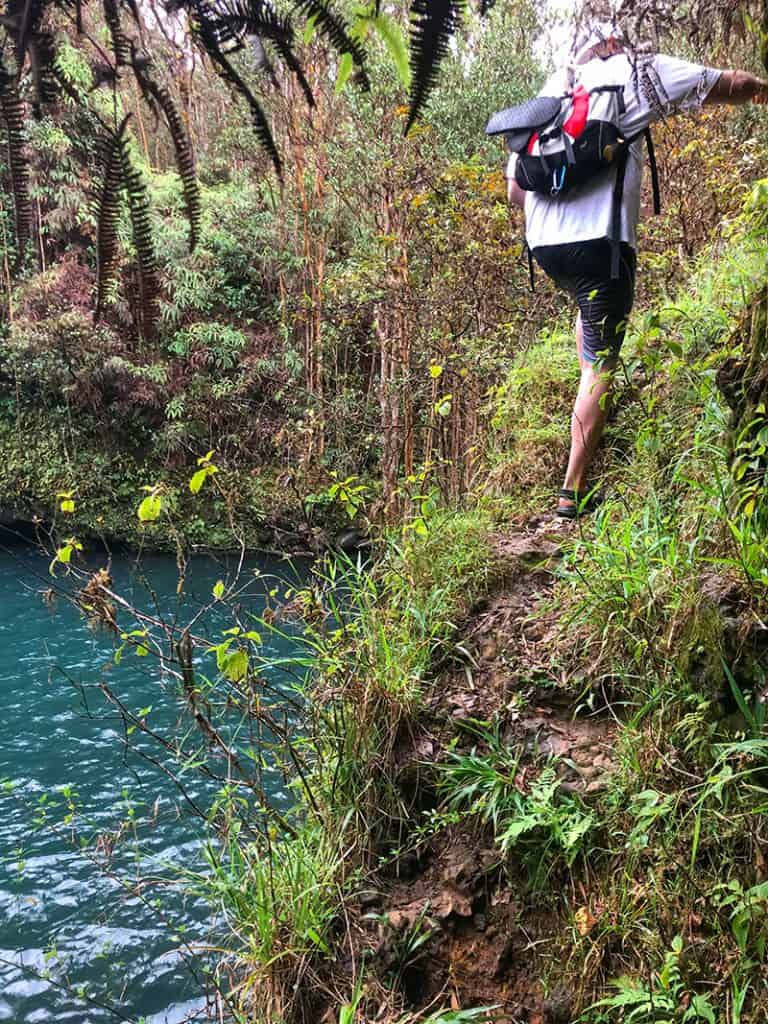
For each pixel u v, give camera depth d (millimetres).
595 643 2055
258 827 2221
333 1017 1715
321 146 6777
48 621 7684
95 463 10938
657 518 2115
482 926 1767
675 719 1698
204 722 2107
